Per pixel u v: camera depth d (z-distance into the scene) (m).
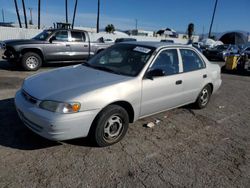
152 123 4.36
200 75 4.89
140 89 3.62
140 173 2.90
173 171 3.00
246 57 12.37
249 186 2.82
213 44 26.94
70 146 3.36
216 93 7.34
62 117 2.88
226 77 10.91
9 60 9.05
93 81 3.40
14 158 2.99
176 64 4.39
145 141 3.72
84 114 3.02
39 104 3.02
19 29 23.52
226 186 2.79
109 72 3.84
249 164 3.30
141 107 3.75
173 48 4.39
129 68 3.86
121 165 3.03
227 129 4.48
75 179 2.70
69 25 23.25
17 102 3.38
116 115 3.40
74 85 3.25
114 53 4.37
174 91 4.29
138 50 4.14
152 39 34.06
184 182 2.80
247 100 6.75
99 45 10.89
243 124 4.80
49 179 2.66
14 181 2.59
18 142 3.37
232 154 3.55
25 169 2.80
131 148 3.46
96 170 2.89
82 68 4.12
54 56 9.66
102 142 3.35
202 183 2.81
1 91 5.80
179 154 3.42
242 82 9.76
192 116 5.00
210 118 4.98
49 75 3.77
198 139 3.96
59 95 3.00
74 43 10.07
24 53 9.02
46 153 3.16
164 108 4.27
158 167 3.06
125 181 2.73
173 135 4.02
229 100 6.61
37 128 3.03
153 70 3.78
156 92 3.90
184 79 4.46
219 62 18.59
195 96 5.00
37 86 3.30
